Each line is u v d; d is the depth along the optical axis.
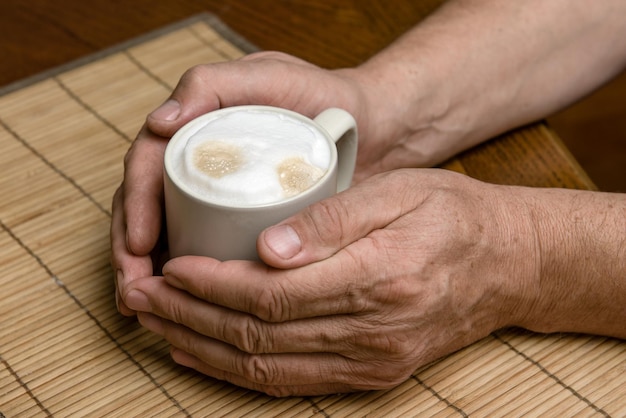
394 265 0.70
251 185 0.69
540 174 0.88
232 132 0.71
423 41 0.90
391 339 0.71
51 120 0.92
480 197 0.75
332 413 0.73
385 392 0.74
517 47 0.90
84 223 0.84
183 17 1.04
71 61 0.97
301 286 0.69
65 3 1.06
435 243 0.71
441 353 0.74
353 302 0.70
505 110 0.91
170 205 0.71
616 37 0.93
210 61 0.97
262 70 0.80
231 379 0.73
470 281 0.73
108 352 0.76
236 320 0.70
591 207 0.76
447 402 0.73
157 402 0.73
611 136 1.56
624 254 0.75
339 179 0.77
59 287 0.79
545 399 0.73
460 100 0.89
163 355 0.76
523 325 0.77
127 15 1.04
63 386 0.74
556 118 1.60
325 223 0.69
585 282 0.75
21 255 0.81
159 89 0.95
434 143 0.89
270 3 1.05
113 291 0.79
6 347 0.76
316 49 0.99
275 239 0.68
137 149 0.78
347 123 0.74
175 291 0.72
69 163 0.88
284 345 0.71
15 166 0.88
